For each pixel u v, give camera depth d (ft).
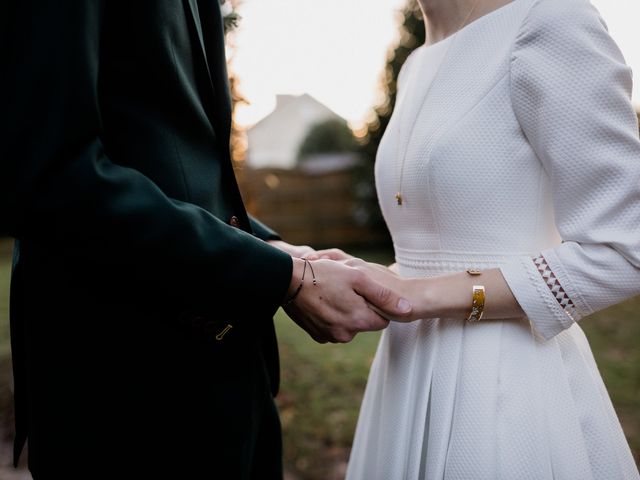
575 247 3.03
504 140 3.16
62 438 2.90
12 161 2.26
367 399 4.29
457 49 3.41
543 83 2.93
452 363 3.35
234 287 2.72
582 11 2.95
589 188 2.93
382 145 3.98
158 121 2.89
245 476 3.33
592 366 3.64
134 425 2.96
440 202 3.35
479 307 3.15
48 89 2.29
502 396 3.20
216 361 3.13
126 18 2.76
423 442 3.48
